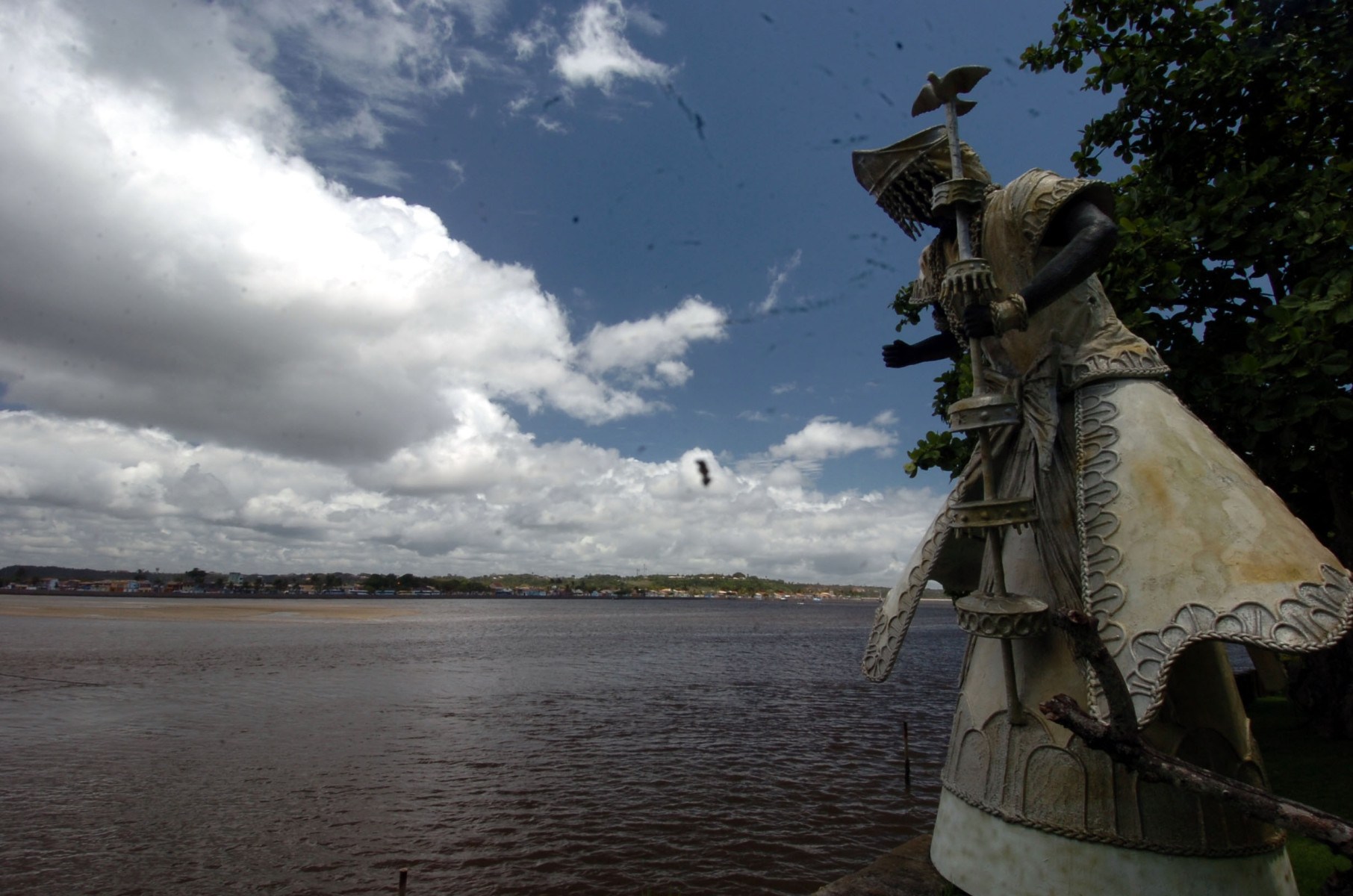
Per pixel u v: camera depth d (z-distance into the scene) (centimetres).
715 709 3294
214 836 1605
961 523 452
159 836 1612
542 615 17788
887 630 615
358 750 2450
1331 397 857
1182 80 1119
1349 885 368
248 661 5284
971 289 456
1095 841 442
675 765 2234
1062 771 458
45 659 5194
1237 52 1105
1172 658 400
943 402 1320
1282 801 314
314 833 1627
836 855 1474
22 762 2275
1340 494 1075
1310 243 934
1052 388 504
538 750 2430
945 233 565
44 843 1568
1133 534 438
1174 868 430
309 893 1320
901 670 5000
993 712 501
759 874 1377
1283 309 880
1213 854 430
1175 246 1025
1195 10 1154
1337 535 1105
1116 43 1206
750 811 1762
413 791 1950
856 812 1756
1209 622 393
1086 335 509
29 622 9631
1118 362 489
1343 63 1025
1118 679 326
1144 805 438
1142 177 1269
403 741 2594
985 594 458
